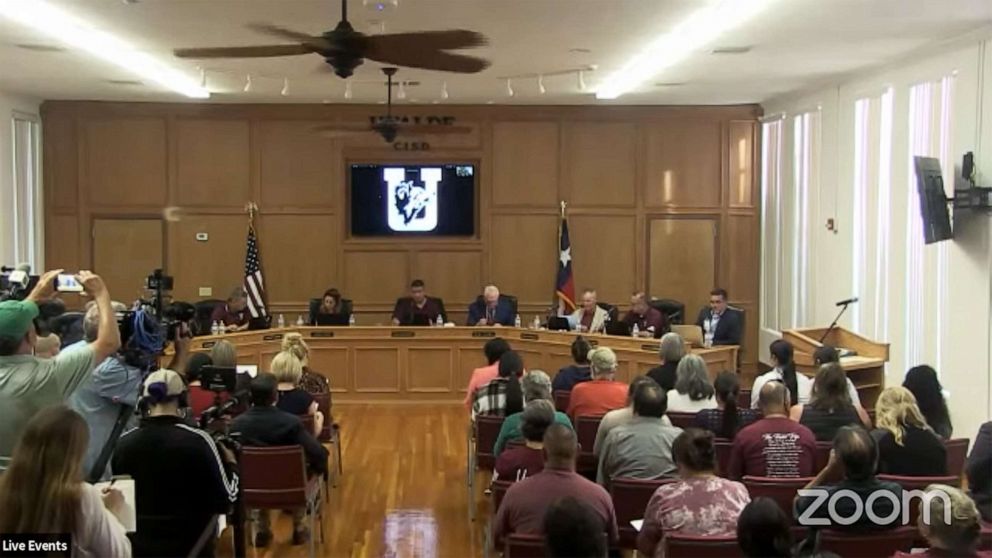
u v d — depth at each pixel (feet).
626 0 19.77
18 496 7.48
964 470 15.47
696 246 40.04
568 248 38.75
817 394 16.52
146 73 30.63
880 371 26.66
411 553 18.65
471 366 33.60
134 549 10.81
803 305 35.50
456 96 36.76
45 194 38.50
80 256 38.78
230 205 39.17
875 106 29.55
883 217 28.96
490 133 39.55
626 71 30.12
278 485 16.79
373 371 33.45
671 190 39.86
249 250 38.04
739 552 10.76
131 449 10.94
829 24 22.31
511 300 35.29
